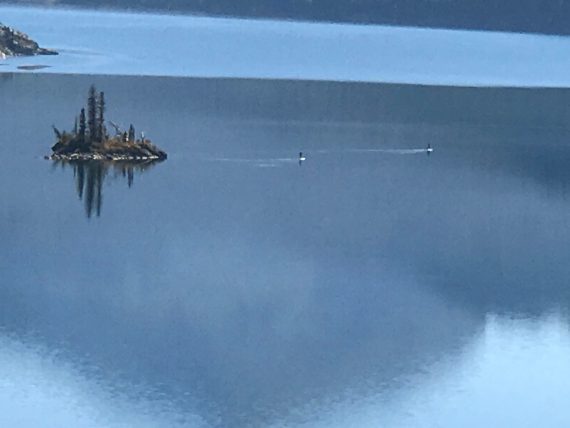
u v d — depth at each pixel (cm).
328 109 15375
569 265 7894
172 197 9231
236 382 5691
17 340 6091
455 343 6309
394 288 7225
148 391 5550
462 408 5475
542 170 11250
